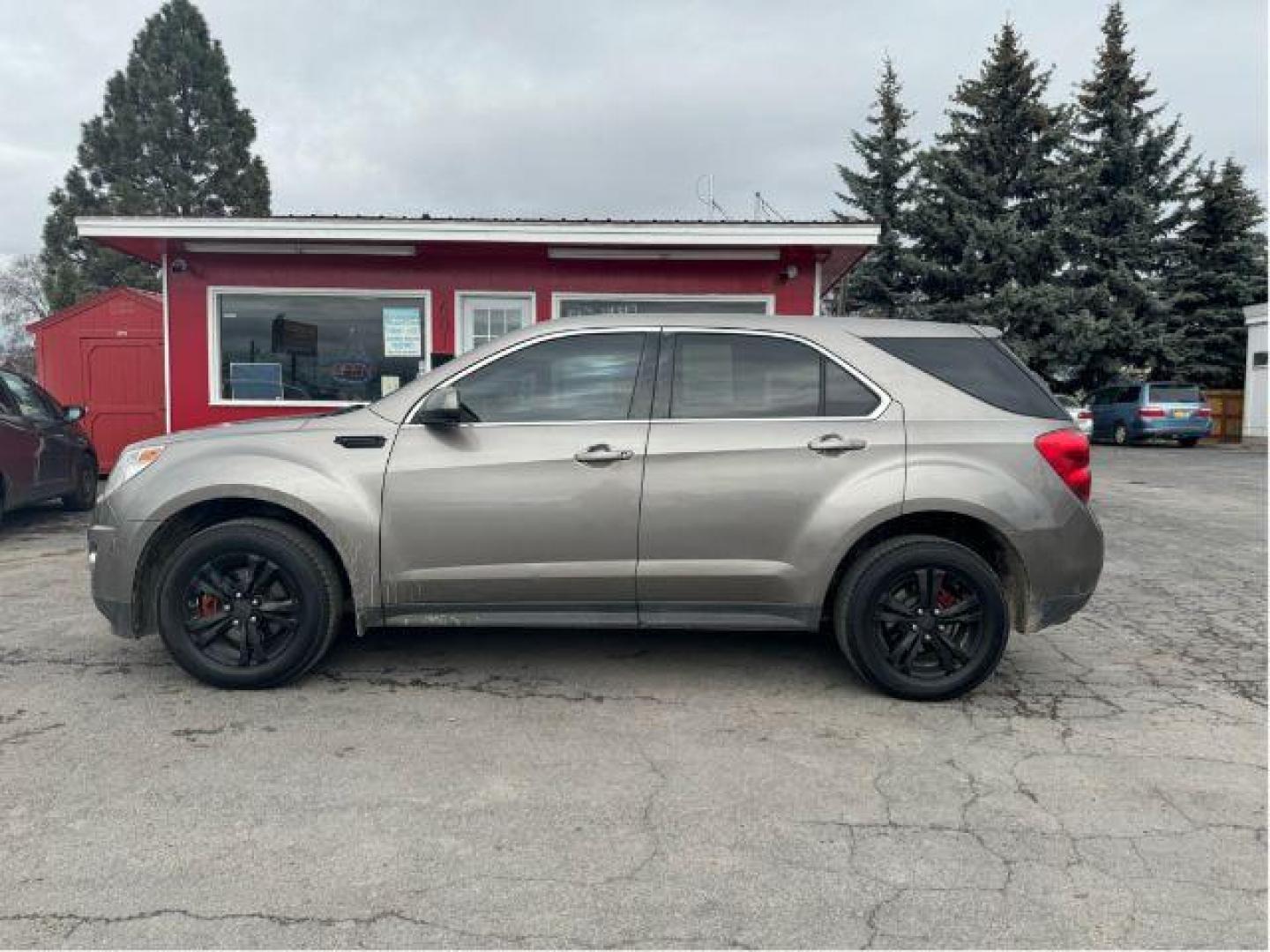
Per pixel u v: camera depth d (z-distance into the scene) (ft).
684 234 32.86
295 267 34.78
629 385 14.37
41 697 13.94
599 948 8.04
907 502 13.70
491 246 33.88
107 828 9.97
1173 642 17.79
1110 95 97.14
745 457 13.88
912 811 10.57
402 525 13.89
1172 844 9.85
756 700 14.16
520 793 10.91
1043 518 13.80
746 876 9.18
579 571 13.93
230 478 13.88
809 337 14.53
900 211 98.37
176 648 14.06
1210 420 79.15
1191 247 95.91
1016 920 8.48
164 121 130.41
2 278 156.15
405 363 35.35
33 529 30.96
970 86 92.53
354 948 7.98
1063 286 91.04
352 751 12.05
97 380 42.09
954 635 14.11
